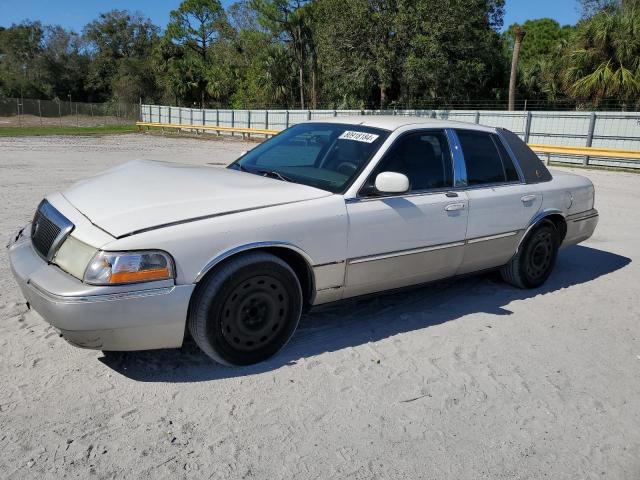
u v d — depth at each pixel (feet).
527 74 110.83
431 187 14.07
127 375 10.89
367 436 9.42
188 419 9.57
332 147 14.03
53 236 10.77
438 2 90.12
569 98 89.15
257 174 13.99
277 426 9.53
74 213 11.02
